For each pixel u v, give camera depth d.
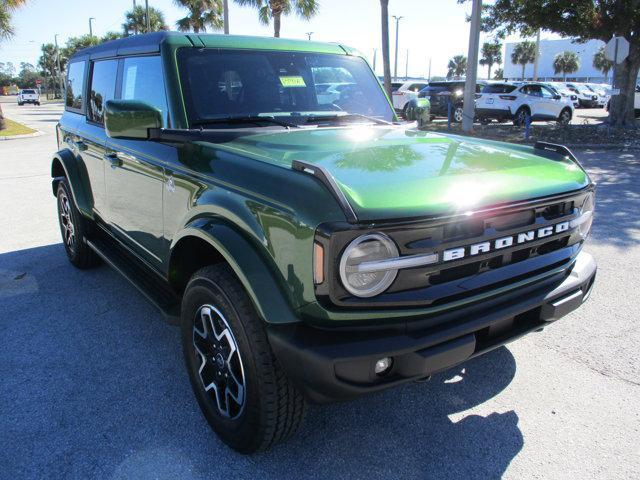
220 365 2.63
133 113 2.84
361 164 2.48
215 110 3.21
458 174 2.47
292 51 3.71
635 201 7.90
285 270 2.20
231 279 2.46
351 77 3.93
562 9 17.42
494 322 2.38
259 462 2.63
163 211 3.17
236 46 3.48
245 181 2.45
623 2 17.05
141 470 2.58
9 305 4.48
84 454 2.69
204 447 2.74
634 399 3.10
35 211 7.74
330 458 2.65
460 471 2.55
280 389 2.35
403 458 2.65
